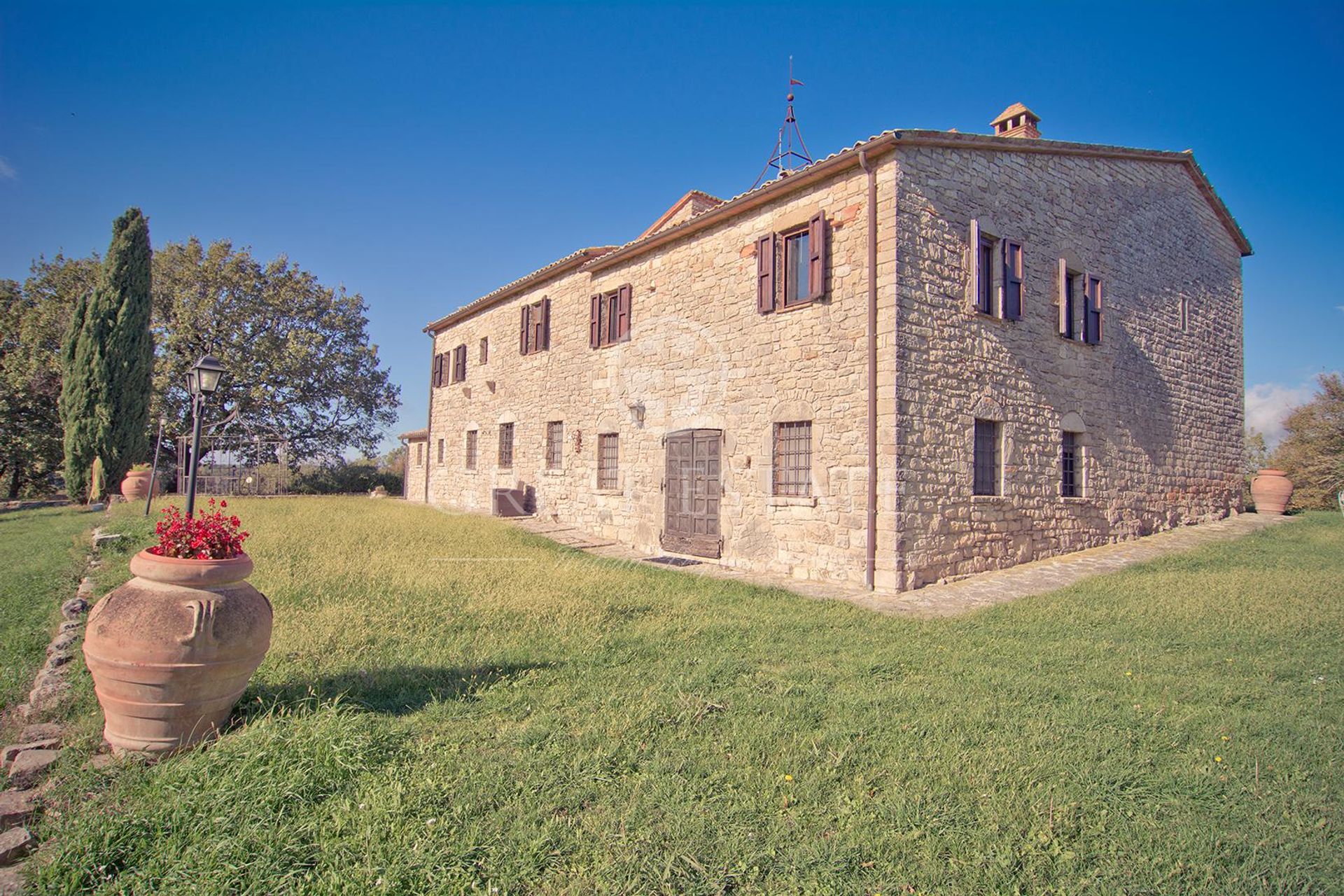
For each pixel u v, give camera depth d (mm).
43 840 2662
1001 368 9844
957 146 9305
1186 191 14141
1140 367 12602
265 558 8297
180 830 2639
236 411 26734
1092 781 3148
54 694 4016
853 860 2547
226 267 26422
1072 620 6398
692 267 11734
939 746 3512
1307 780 3199
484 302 18953
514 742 3465
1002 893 2367
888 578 8289
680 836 2666
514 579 7758
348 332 30594
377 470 32438
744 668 4832
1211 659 5109
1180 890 2408
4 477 27297
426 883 2363
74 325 19969
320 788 2936
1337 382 18703
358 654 4809
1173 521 13211
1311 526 13430
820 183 9562
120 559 8242
